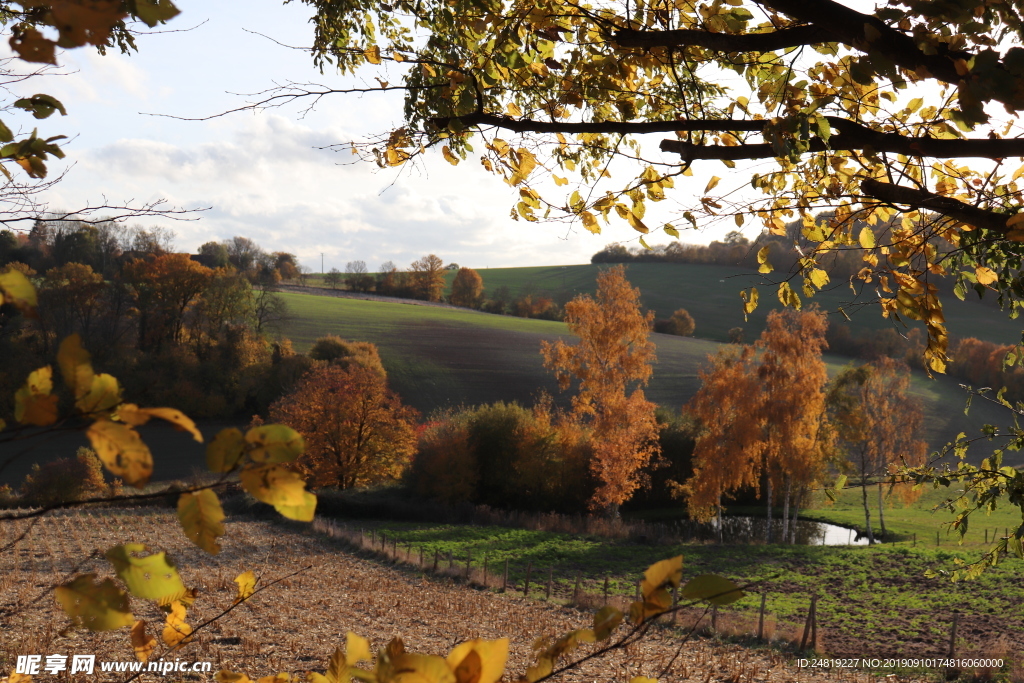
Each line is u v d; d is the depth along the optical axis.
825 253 3.79
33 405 0.69
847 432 37.34
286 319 87.81
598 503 42.06
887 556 28.42
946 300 95.88
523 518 38.12
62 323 52.38
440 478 42.78
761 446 38.22
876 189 3.03
